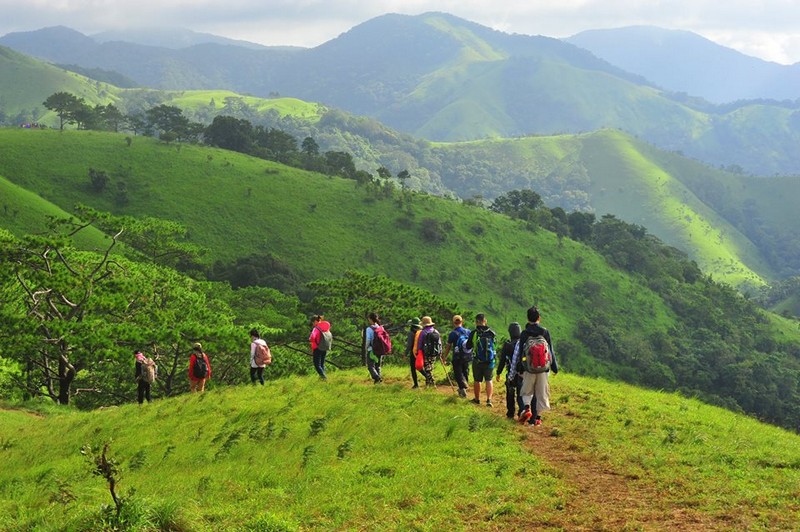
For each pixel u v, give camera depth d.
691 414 16.33
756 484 10.11
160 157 194.12
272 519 9.14
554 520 8.93
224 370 42.84
